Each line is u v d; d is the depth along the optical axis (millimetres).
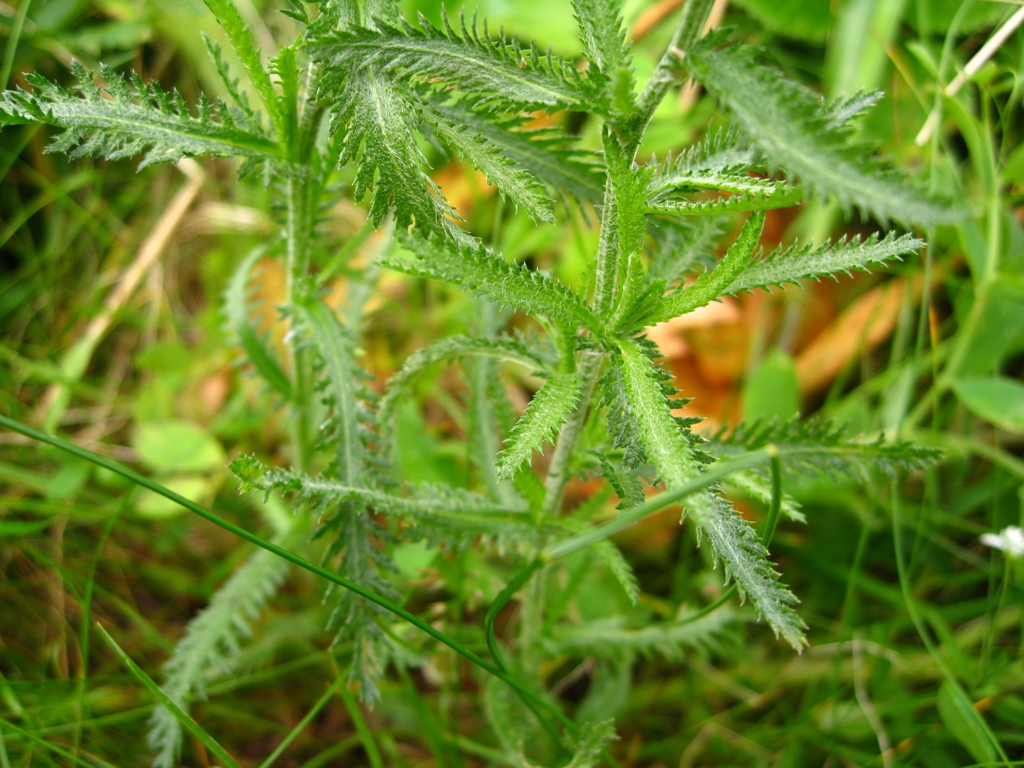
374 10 214
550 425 207
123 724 336
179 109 232
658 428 194
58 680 326
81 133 223
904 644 386
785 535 412
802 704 378
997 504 398
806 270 210
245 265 311
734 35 481
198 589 385
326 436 270
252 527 414
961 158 466
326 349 271
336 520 260
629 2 464
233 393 466
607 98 195
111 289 480
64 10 436
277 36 475
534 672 316
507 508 269
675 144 441
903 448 251
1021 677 349
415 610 371
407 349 464
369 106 207
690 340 452
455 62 201
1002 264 378
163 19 447
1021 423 362
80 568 381
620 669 333
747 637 402
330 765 356
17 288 451
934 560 408
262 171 251
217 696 349
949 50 364
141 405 437
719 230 250
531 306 207
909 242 203
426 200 211
